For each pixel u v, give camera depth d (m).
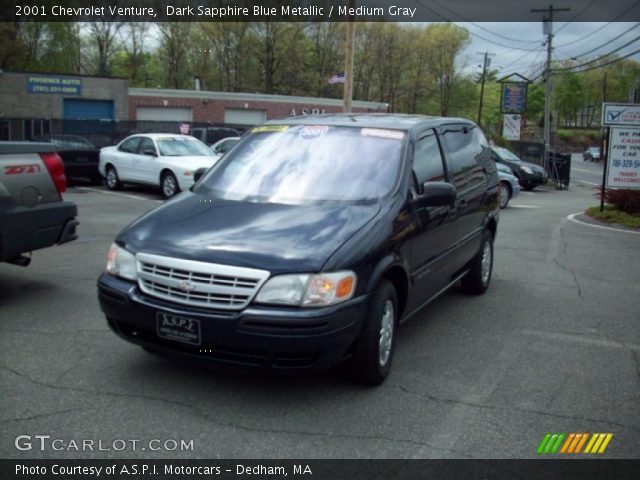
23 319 5.75
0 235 5.81
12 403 4.09
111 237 10.01
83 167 18.27
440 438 3.81
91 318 5.81
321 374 4.68
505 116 45.78
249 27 49.41
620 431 3.97
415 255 4.94
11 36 34.50
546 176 26.36
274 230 4.25
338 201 4.72
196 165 15.20
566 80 120.31
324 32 52.34
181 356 4.06
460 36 58.84
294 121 5.73
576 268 8.84
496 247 10.41
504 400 4.37
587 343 5.62
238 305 3.88
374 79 57.94
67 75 32.16
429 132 5.71
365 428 3.89
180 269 4.00
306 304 3.86
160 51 50.72
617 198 14.88
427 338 5.64
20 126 23.61
